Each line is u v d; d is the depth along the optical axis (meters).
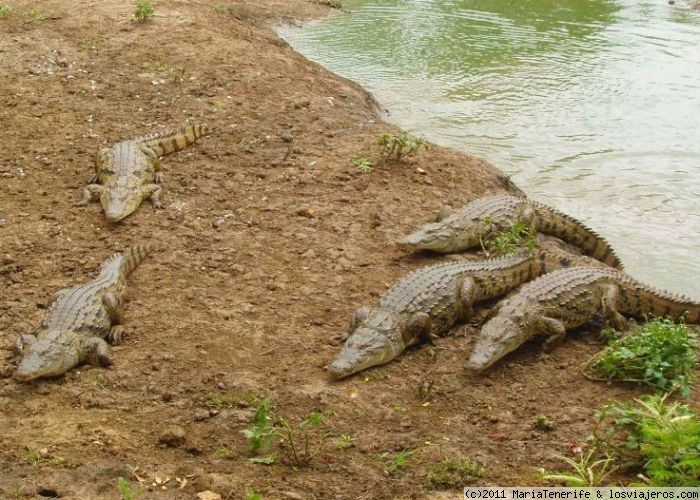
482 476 5.79
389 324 7.29
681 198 11.77
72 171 10.45
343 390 6.76
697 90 15.84
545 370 7.21
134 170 9.90
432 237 8.94
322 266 8.66
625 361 6.91
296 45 18.28
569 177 12.25
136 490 5.43
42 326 7.15
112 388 6.69
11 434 6.01
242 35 15.79
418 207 9.98
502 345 7.14
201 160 10.83
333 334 7.56
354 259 8.81
